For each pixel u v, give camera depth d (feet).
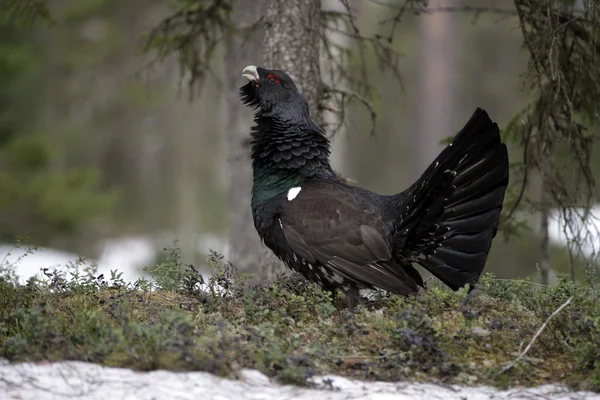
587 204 45.29
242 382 26.25
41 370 26.30
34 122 130.41
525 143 45.21
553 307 32.78
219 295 34.76
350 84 50.83
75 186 110.83
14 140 106.73
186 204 149.89
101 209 110.22
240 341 29.68
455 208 33.50
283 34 45.50
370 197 36.94
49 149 108.37
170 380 25.76
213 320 32.12
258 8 66.69
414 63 139.95
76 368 26.45
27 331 28.66
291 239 36.14
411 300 33.99
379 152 155.74
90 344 28.30
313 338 30.78
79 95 139.44
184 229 147.74
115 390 25.13
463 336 30.37
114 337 27.58
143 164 164.45
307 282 37.86
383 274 34.65
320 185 37.24
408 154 152.56
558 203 46.34
